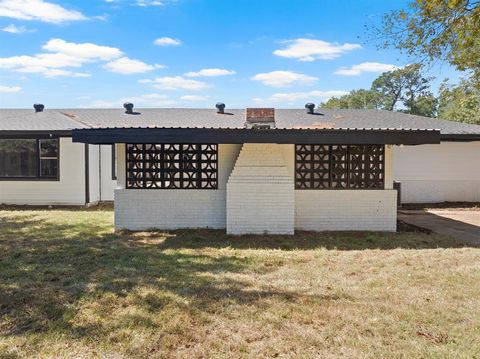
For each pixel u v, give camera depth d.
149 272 5.69
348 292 4.87
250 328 3.85
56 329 3.81
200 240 8.11
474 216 11.79
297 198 9.26
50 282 5.21
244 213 8.70
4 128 13.52
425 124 14.87
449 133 13.59
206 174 9.38
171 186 9.37
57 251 6.99
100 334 3.70
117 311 4.25
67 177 13.80
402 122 15.22
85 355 3.32
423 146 14.45
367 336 3.68
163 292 4.81
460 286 5.11
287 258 6.65
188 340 3.61
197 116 16.28
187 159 9.34
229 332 3.76
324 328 3.85
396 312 4.23
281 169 8.77
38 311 4.23
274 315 4.14
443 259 6.57
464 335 3.68
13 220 10.57
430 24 8.02
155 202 9.29
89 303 4.45
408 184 14.49
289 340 3.60
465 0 7.07
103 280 5.28
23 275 5.52
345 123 14.83
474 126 14.78
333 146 9.29
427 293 4.83
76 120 15.09
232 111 17.42
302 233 8.90
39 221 10.41
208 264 6.20
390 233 9.02
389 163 9.31
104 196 15.02
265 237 8.42
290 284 5.20
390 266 6.14
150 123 14.83
